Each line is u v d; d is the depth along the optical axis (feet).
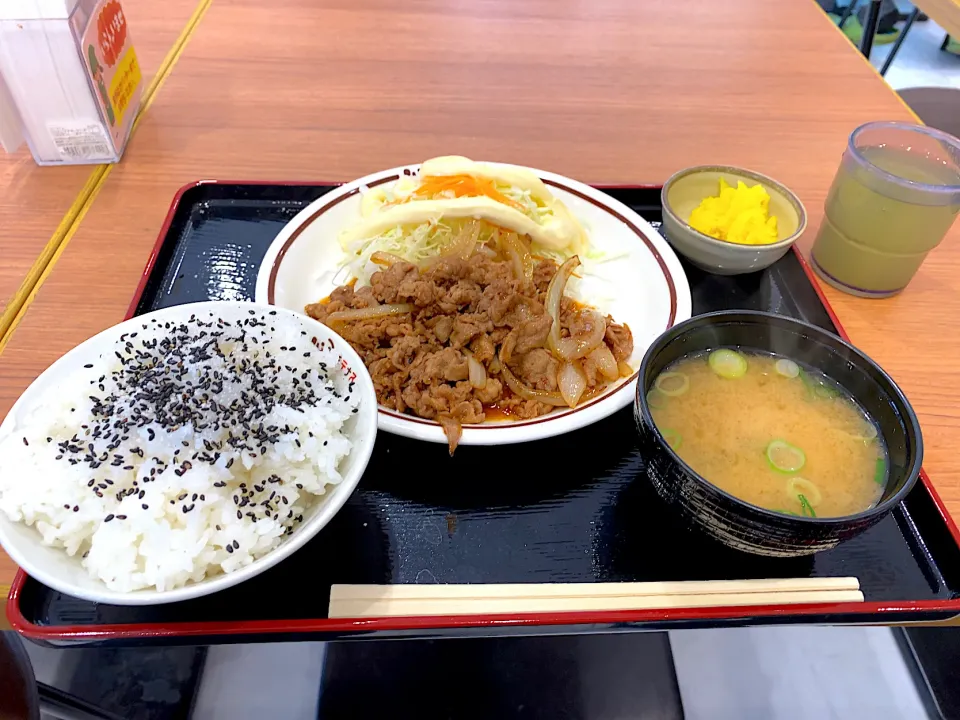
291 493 0.92
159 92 1.84
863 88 2.02
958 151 1.36
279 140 1.72
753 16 2.35
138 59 1.96
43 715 1.39
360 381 0.99
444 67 2.02
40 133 1.55
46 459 0.89
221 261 1.41
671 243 1.46
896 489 0.88
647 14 2.34
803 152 1.77
